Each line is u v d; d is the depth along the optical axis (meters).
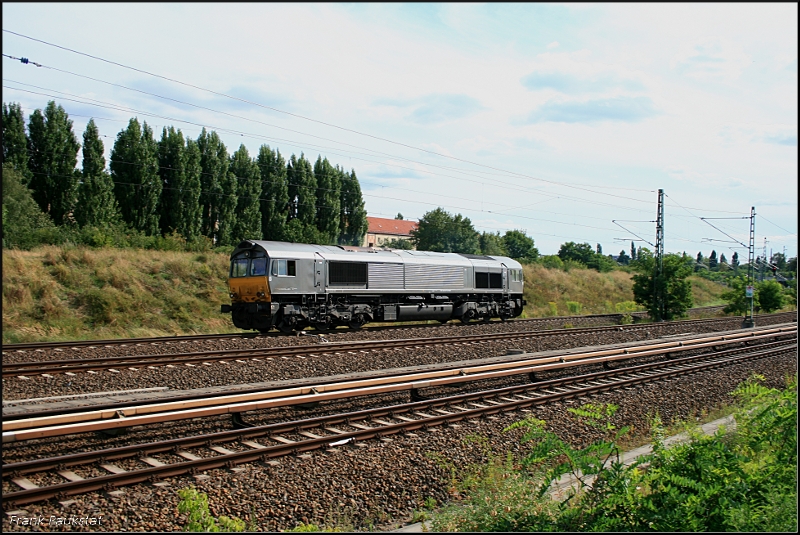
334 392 11.61
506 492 7.46
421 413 11.75
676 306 40.66
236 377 14.05
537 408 12.55
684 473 7.00
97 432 9.55
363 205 55.28
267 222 47.44
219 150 43.88
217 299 28.38
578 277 54.97
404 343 20.22
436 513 7.41
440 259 30.23
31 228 29.59
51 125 36.22
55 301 23.39
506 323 32.34
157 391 11.98
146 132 39.69
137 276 27.14
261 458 8.55
